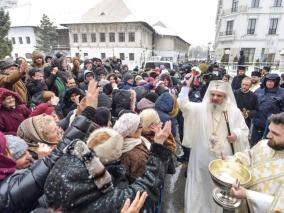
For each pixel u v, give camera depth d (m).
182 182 4.13
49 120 2.10
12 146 1.59
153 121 2.45
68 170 1.15
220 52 35.12
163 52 54.75
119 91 3.99
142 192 1.37
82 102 1.90
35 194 1.41
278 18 29.86
